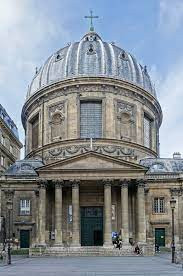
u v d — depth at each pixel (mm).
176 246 58969
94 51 67438
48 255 51188
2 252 51438
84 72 65438
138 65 70438
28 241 60312
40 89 66938
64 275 24641
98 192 59062
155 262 37875
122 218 54969
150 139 70375
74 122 63344
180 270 28562
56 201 55312
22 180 61344
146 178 60688
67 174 55625
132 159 61812
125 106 65250
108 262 38031
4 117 74688
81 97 64188
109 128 63094
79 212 56875
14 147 80000
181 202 60688
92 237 58438
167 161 65125
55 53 71062
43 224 54938
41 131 66188
